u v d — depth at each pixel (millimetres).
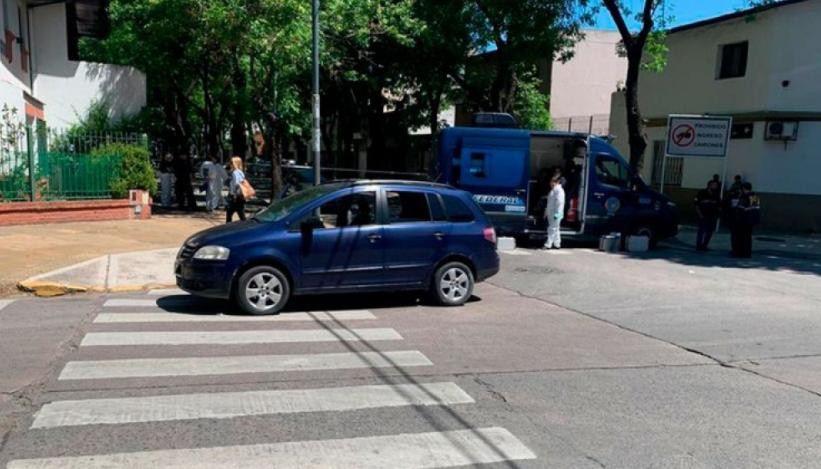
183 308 8250
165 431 4340
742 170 20625
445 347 6707
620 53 21578
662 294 10180
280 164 20250
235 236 7926
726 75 21391
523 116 26344
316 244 8102
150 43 20000
